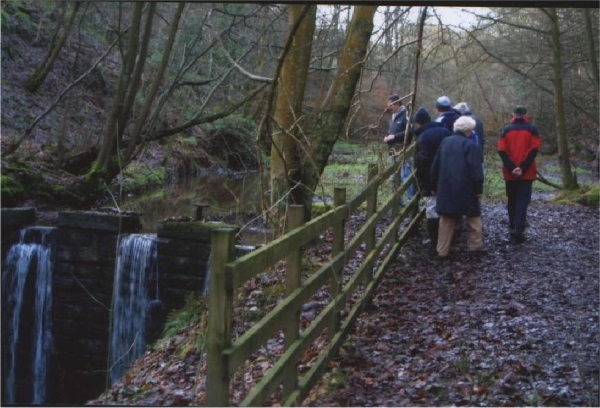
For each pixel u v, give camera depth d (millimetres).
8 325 11258
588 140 24406
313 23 9828
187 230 10281
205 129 23922
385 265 7938
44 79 19734
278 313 4238
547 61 19453
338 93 9781
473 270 8617
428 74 16234
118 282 10734
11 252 11266
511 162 10148
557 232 11312
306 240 4875
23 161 15266
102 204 15328
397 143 10914
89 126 19469
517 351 5918
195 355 6574
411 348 5980
